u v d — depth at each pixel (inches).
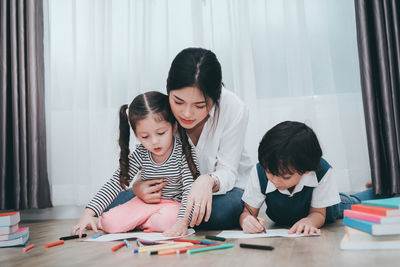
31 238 54.2
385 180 71.4
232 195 53.9
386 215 33.2
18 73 81.9
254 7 80.1
